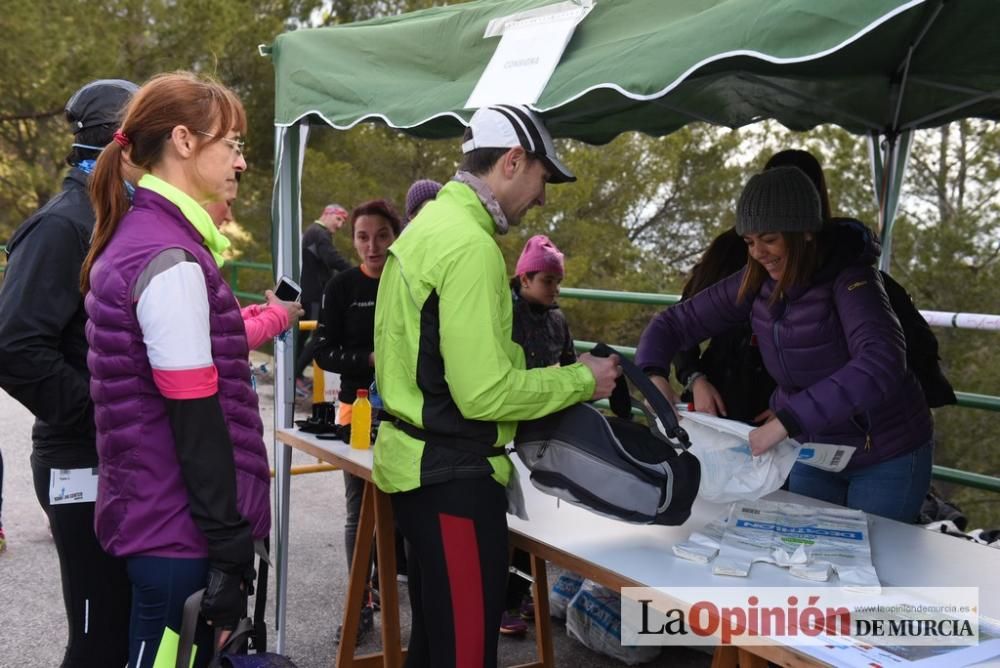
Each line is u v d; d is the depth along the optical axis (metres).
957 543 2.39
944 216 8.20
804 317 2.68
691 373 3.50
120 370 1.90
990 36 3.15
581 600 3.68
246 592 2.01
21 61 12.09
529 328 3.80
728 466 2.34
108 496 1.96
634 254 11.65
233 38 12.46
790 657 1.71
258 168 13.18
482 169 2.20
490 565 2.19
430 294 2.10
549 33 2.62
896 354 2.43
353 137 12.45
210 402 1.89
